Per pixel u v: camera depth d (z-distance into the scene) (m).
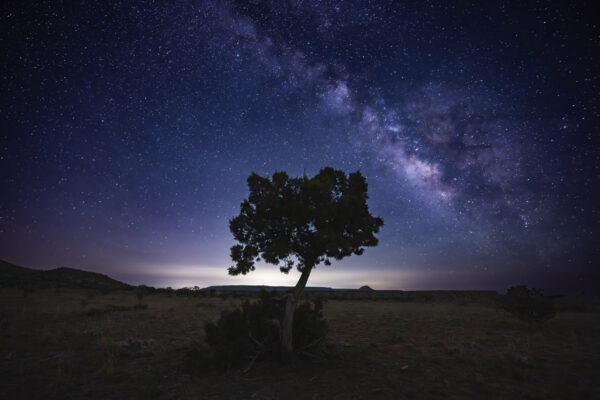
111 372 8.41
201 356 9.20
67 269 113.25
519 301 18.80
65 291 55.94
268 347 9.89
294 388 7.41
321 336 10.52
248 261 10.14
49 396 6.85
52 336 13.76
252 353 9.67
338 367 9.27
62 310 26.08
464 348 12.06
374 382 7.89
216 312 26.25
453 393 7.12
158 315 23.03
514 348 11.84
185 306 33.28
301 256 10.30
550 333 16.58
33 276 90.25
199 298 51.88
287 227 9.82
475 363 9.72
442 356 10.93
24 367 9.07
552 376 8.46
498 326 19.52
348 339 14.62
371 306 40.38
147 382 7.74
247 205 10.34
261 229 9.77
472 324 20.45
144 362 9.76
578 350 11.98
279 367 9.11
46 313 23.62
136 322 19.38
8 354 10.44
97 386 7.52
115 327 17.27
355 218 9.90
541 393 6.99
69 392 7.09
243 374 8.48
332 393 7.09
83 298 42.56
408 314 27.66
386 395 6.98
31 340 13.12
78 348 11.63
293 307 9.78
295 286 10.16
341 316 25.72
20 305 29.23
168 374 8.48
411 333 16.47
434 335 15.74
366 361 9.97
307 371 8.80
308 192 9.64
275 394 7.00
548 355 11.12
